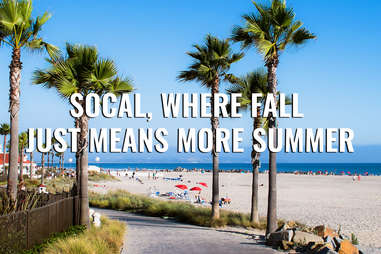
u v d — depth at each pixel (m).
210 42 18.41
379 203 31.16
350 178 88.44
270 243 11.50
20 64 12.90
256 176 17.77
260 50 13.36
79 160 13.91
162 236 13.57
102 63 13.69
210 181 77.44
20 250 8.15
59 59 13.73
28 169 65.50
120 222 15.99
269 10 13.72
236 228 16.75
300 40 13.79
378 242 14.67
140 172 128.50
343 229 18.11
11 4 12.42
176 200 34.44
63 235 10.94
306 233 11.10
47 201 12.83
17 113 12.57
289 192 44.22
